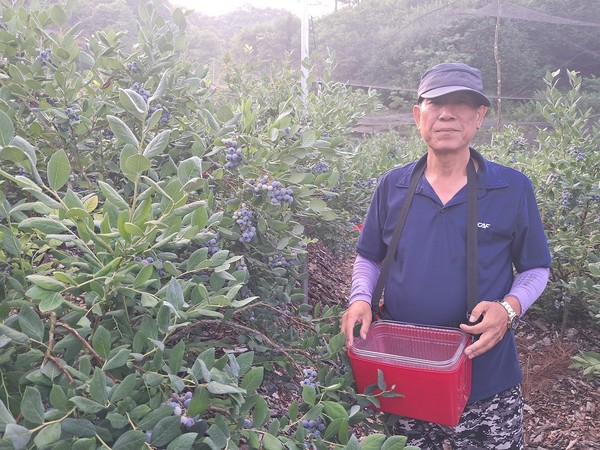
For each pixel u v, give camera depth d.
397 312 2.10
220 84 5.52
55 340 1.42
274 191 2.09
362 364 1.82
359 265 2.27
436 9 19.98
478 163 2.02
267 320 2.20
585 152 4.47
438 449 2.23
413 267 2.03
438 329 1.97
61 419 1.09
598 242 4.06
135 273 1.46
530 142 13.95
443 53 21.17
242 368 1.36
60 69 2.17
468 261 1.95
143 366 1.33
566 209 4.39
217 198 2.35
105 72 2.50
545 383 3.92
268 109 4.44
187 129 2.46
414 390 1.77
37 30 2.37
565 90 20.34
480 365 1.97
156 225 1.29
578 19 20.16
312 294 4.82
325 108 4.56
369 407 1.92
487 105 1.97
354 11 22.27
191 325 1.86
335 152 2.41
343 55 21.27
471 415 2.04
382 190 2.21
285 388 2.27
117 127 1.38
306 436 1.52
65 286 1.23
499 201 1.97
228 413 1.38
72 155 2.31
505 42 21.02
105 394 1.12
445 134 1.94
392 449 1.34
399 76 21.23
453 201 1.99
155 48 2.61
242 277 1.60
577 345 4.45
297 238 2.30
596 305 3.86
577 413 3.62
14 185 2.14
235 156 2.09
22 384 1.27
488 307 1.86
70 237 1.25
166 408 1.20
